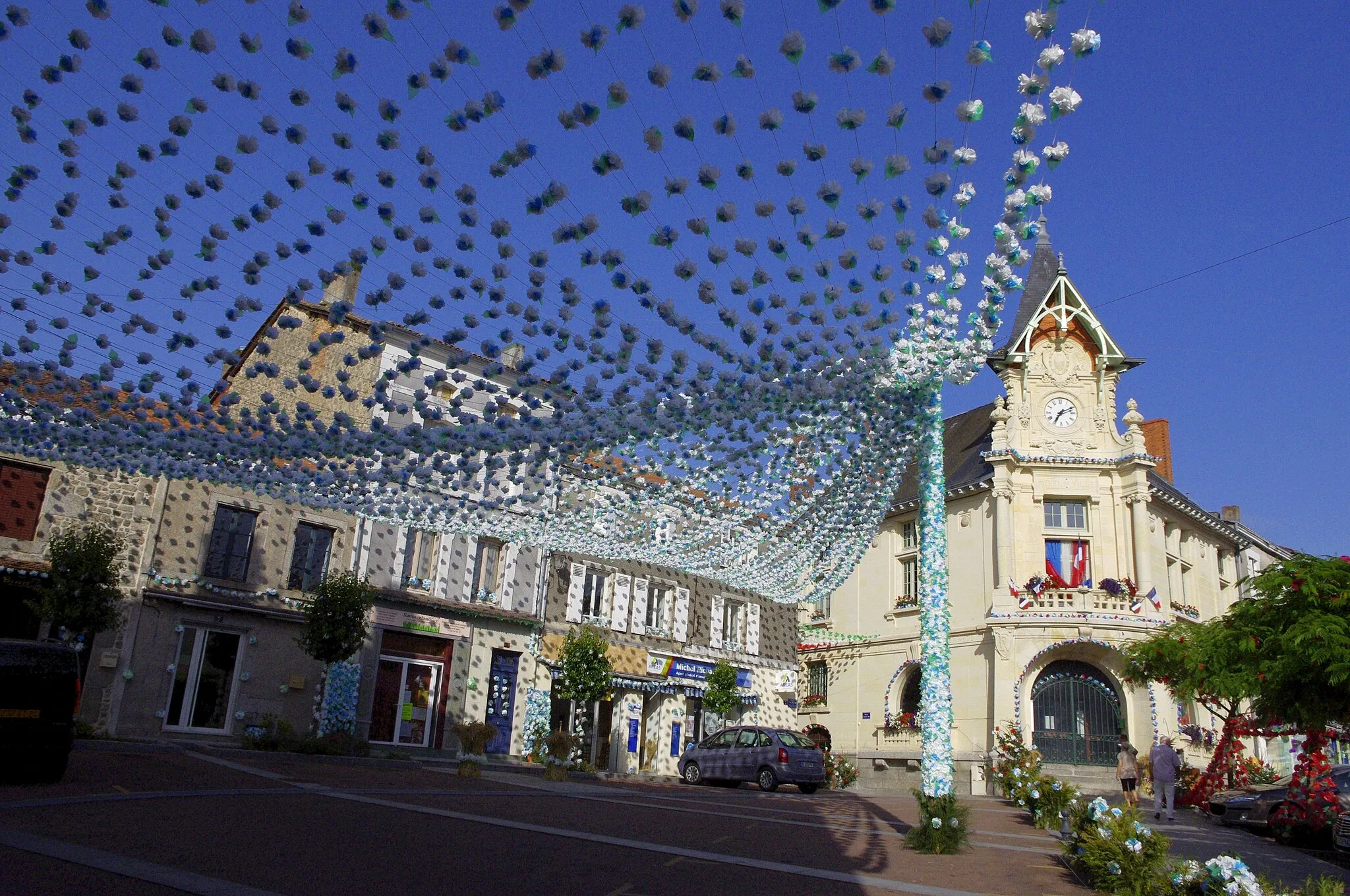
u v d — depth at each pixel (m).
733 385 8.16
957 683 26.98
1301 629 11.63
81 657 17.25
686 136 5.53
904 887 7.45
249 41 5.40
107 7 5.30
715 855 8.50
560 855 7.92
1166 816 16.84
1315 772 13.70
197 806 8.82
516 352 20.34
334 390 8.59
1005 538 26.59
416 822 9.17
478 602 23.00
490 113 5.49
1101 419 27.72
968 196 6.42
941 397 10.38
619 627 25.77
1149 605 25.31
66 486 17.77
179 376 8.93
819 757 20.83
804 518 14.04
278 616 19.58
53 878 5.64
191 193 6.88
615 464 12.42
